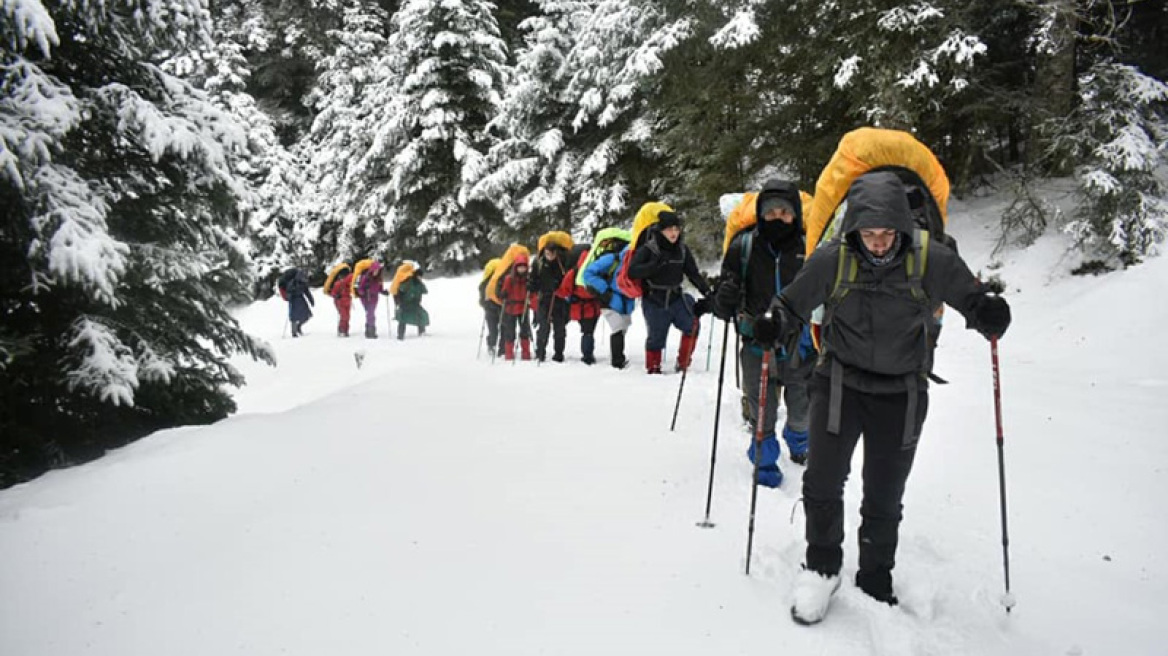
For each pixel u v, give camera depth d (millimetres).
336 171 27297
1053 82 10312
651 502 3805
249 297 7473
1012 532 3371
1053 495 3785
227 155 6664
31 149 4840
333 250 28438
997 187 12062
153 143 5715
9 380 5355
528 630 2541
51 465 5355
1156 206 8602
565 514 3631
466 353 11906
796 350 3490
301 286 16750
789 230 4031
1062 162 9570
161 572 2990
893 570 2975
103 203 5332
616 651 2408
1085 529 3369
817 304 2697
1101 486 3855
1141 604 2707
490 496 3885
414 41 22250
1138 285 8008
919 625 2586
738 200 5246
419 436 5059
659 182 17969
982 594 2791
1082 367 6961
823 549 2703
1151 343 7062
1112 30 9812
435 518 3570
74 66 6078
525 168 20719
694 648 2422
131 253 5996
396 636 2504
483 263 23719
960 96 10609
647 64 12969
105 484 4039
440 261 23641
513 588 2850
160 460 4438
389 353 12078
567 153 20375
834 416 2658
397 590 2830
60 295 5621
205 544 3260
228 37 27531
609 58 16562
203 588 2852
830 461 2703
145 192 6402
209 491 3930
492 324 10227
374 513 3633
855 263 2592
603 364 8570
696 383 6906
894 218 2447
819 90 11297
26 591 2842
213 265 6930
